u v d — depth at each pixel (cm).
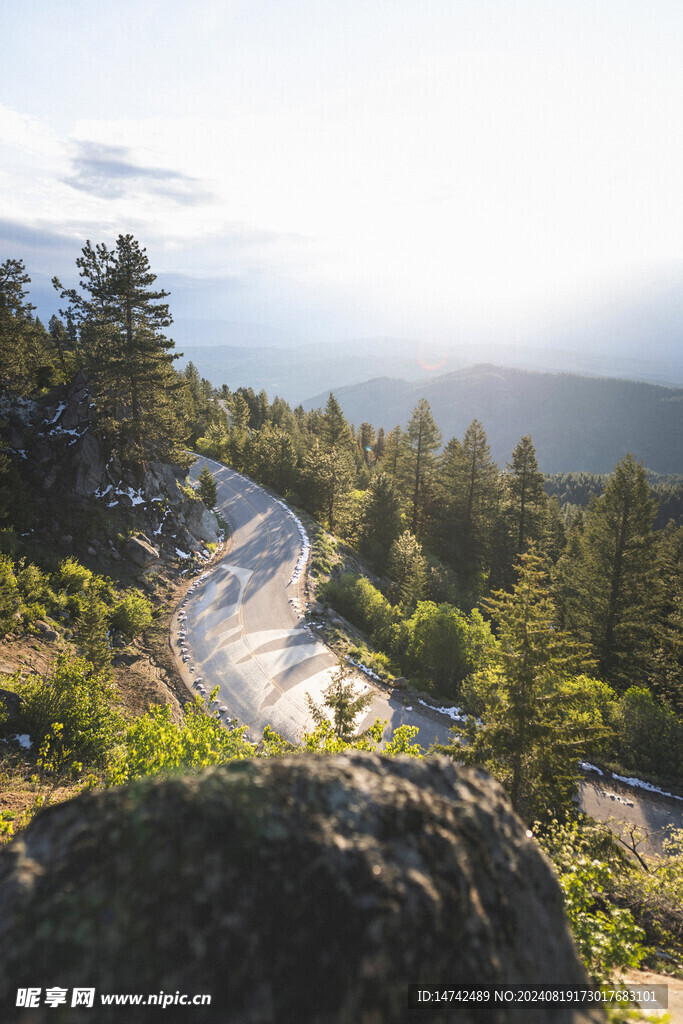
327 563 4272
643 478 3781
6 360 3597
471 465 5812
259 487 6338
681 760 2236
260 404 12650
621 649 3694
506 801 240
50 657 1916
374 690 2578
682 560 5231
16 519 2984
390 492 5172
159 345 3856
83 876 154
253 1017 133
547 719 1329
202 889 153
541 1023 165
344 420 8031
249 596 3547
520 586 1379
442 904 170
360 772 210
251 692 2473
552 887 220
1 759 1040
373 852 174
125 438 3922
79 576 2770
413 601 3881
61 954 136
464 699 2533
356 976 145
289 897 156
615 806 1991
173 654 2759
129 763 963
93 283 3697
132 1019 127
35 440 3538
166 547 3819
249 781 189
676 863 938
